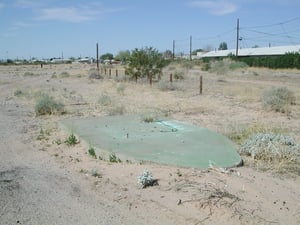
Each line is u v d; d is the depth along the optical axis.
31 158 6.90
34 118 11.45
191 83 25.16
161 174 5.61
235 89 19.22
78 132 8.35
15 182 5.47
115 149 6.83
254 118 10.92
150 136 7.89
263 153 6.39
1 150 7.50
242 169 5.86
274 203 4.55
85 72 45.09
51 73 44.97
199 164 5.96
